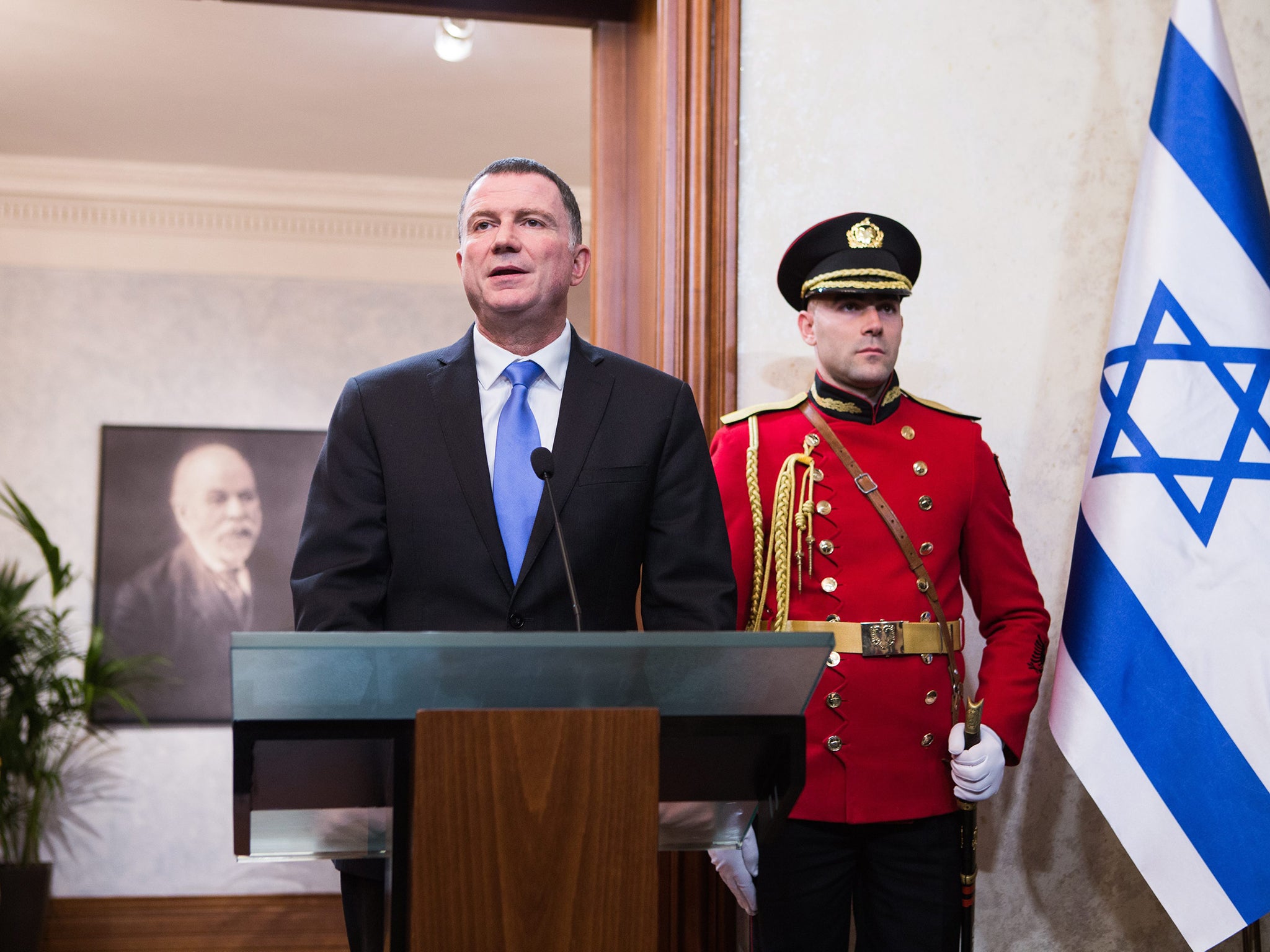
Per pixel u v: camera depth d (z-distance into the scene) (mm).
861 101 2631
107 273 5609
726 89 2568
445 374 1730
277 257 5730
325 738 1092
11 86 4801
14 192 5508
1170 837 2080
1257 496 2189
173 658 5441
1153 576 2172
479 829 1063
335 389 5707
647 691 1122
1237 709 2105
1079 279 2650
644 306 2742
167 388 5594
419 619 1616
